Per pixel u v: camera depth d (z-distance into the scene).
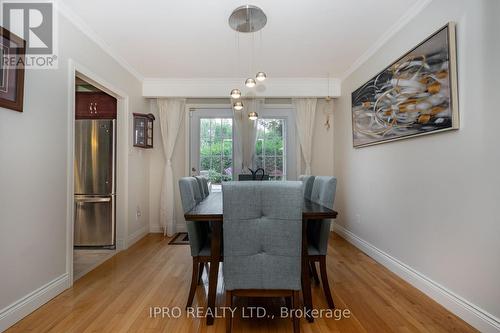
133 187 3.46
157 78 3.79
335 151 3.99
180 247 3.25
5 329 1.57
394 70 2.40
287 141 4.01
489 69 1.50
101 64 2.69
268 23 2.36
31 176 1.79
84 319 1.68
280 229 1.46
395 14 2.23
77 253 3.03
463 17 1.68
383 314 1.74
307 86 3.84
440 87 1.84
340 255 2.93
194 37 2.62
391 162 2.50
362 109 3.05
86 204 3.27
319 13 2.21
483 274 1.54
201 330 1.58
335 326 1.61
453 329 1.58
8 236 1.62
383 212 2.64
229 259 1.49
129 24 2.37
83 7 2.10
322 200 1.95
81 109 3.33
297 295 1.51
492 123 1.49
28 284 1.76
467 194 1.66
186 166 3.99
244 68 3.44
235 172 3.98
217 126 4.03
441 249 1.87
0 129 1.57
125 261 2.76
